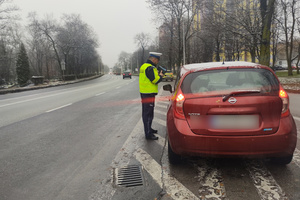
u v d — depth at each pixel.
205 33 34.03
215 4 19.36
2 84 39.78
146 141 4.59
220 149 2.85
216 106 2.85
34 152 4.13
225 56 41.62
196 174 3.14
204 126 2.90
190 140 2.92
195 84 3.09
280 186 2.77
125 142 4.54
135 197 2.62
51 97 13.63
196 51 40.78
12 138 5.04
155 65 4.72
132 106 9.14
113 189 2.80
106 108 8.77
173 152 3.28
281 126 2.82
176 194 2.66
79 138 4.91
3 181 3.07
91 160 3.70
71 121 6.62
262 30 16.83
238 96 2.83
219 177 3.04
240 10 18.42
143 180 3.00
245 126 2.82
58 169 3.40
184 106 3.01
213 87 3.03
